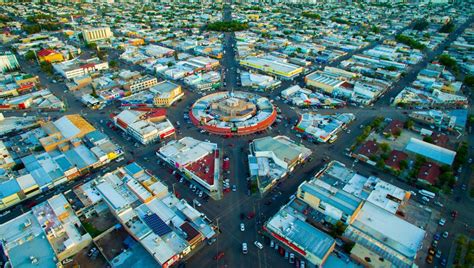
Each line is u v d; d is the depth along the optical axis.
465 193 141.00
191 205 135.75
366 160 162.88
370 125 195.50
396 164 156.12
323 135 183.25
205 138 188.38
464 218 127.25
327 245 109.12
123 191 136.38
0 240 111.50
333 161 157.25
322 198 126.44
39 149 171.00
